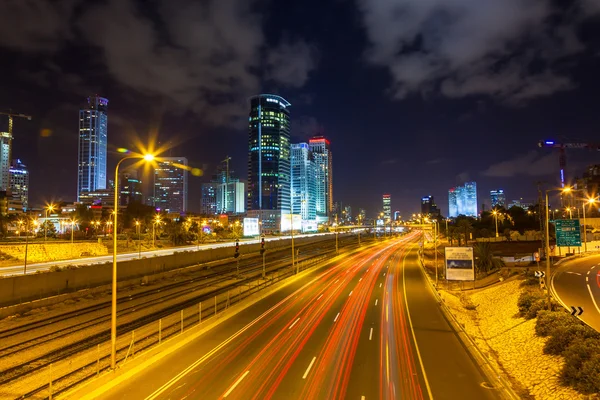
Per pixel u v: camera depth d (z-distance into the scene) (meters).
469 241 122.06
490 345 30.45
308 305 41.66
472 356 24.66
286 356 24.84
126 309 43.62
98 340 31.61
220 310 40.19
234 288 56.56
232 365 23.28
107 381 20.84
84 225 128.75
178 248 112.19
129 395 19.20
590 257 70.94
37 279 45.94
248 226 187.75
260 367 22.88
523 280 48.50
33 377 23.83
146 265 64.12
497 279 59.03
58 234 125.06
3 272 61.16
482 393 19.02
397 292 49.84
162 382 20.77
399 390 19.42
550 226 107.25
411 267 78.69
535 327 29.30
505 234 120.12
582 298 37.44
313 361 23.88
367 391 19.34
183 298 49.81
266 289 50.31
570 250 80.94
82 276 52.12
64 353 28.47
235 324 33.47
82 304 45.72
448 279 46.59
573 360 20.38
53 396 20.39
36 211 197.50
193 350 26.25
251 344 27.53
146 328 34.19
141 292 53.56
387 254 111.25
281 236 195.62
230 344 27.58
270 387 19.95
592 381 18.17
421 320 34.59
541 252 72.50
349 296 47.03
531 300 36.00
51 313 41.41
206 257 83.50
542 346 25.72
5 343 31.56
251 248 106.62
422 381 20.56
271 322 34.12
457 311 42.22
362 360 23.98
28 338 32.84
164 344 26.44
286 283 57.44
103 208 178.50
